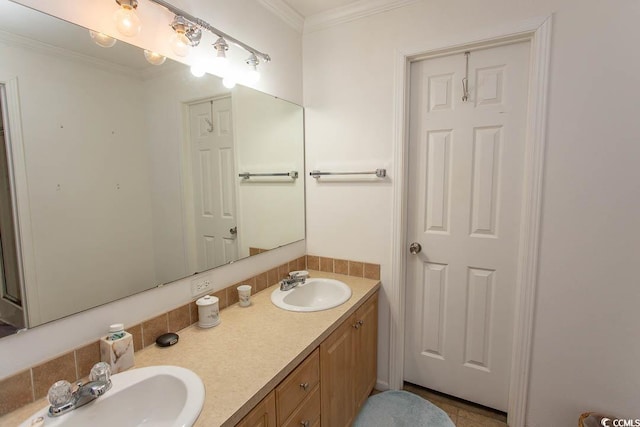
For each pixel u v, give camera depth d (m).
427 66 1.87
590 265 1.52
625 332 1.49
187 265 1.43
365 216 2.05
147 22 1.24
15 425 0.85
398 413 1.88
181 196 1.41
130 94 1.20
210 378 1.04
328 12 2.00
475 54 1.75
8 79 0.90
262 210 1.88
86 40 1.07
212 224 1.56
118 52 1.16
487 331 1.87
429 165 1.92
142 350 1.22
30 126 0.94
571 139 1.50
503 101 1.71
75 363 1.03
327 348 1.42
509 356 1.82
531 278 1.63
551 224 1.58
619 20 1.38
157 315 1.29
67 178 1.03
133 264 1.22
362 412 1.89
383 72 1.91
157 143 1.30
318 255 2.25
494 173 1.76
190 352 1.20
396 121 1.90
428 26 1.77
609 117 1.43
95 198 1.11
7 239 0.90
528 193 1.62
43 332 0.97
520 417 1.73
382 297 2.05
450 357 1.99
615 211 1.46
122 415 0.95
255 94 1.80
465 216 1.86
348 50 2.01
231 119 1.65
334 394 1.51
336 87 2.08
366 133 2.00
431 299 2.00
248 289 1.64
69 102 1.03
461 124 1.81
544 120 1.54
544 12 1.50
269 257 1.95
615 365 1.52
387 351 2.08
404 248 2.00
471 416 1.87
